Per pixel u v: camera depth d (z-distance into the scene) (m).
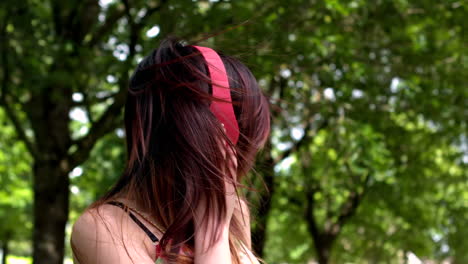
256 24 5.74
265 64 5.80
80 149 7.47
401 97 8.48
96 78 6.68
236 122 1.23
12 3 6.35
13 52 6.60
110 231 1.14
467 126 9.50
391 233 15.56
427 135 10.44
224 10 5.97
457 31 8.09
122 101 6.75
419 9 7.40
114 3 7.77
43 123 7.65
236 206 1.50
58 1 6.89
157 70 1.23
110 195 1.24
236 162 1.20
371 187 12.27
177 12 5.97
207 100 1.19
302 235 17.16
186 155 1.16
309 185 11.98
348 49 6.81
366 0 6.96
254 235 1.97
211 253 1.13
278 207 13.50
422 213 13.46
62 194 7.68
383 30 7.46
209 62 1.24
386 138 9.82
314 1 6.21
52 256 7.57
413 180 11.63
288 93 7.45
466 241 15.68
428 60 7.90
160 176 1.19
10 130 11.27
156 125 1.21
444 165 12.26
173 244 1.19
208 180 1.15
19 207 18.48
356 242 17.00
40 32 6.75
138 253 1.14
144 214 1.20
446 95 8.59
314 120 7.93
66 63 6.52
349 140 8.02
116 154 11.21
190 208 1.15
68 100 7.61
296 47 6.14
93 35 7.07
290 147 9.46
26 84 6.50
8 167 14.08
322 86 7.47
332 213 14.01
